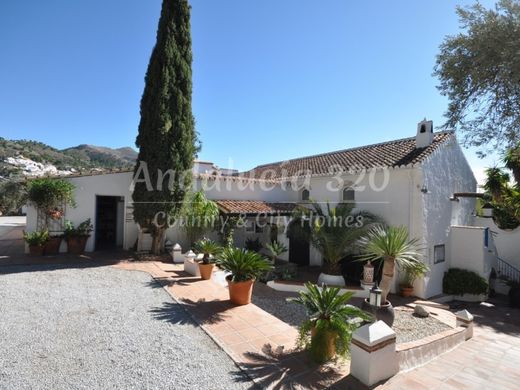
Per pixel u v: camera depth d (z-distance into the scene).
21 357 4.54
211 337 5.65
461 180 14.88
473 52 5.27
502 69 4.87
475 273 13.32
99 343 5.13
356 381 4.39
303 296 5.43
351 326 4.95
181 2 13.45
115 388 3.89
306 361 4.89
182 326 6.08
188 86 13.55
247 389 4.05
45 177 12.47
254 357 4.95
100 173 13.24
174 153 12.92
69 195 12.23
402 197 12.58
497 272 15.80
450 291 13.16
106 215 16.38
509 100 5.23
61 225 12.67
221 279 9.90
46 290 7.80
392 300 11.65
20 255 11.79
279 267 13.60
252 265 7.51
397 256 7.96
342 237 12.29
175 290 8.40
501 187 16.80
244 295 7.50
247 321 6.51
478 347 7.54
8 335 5.25
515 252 15.91
